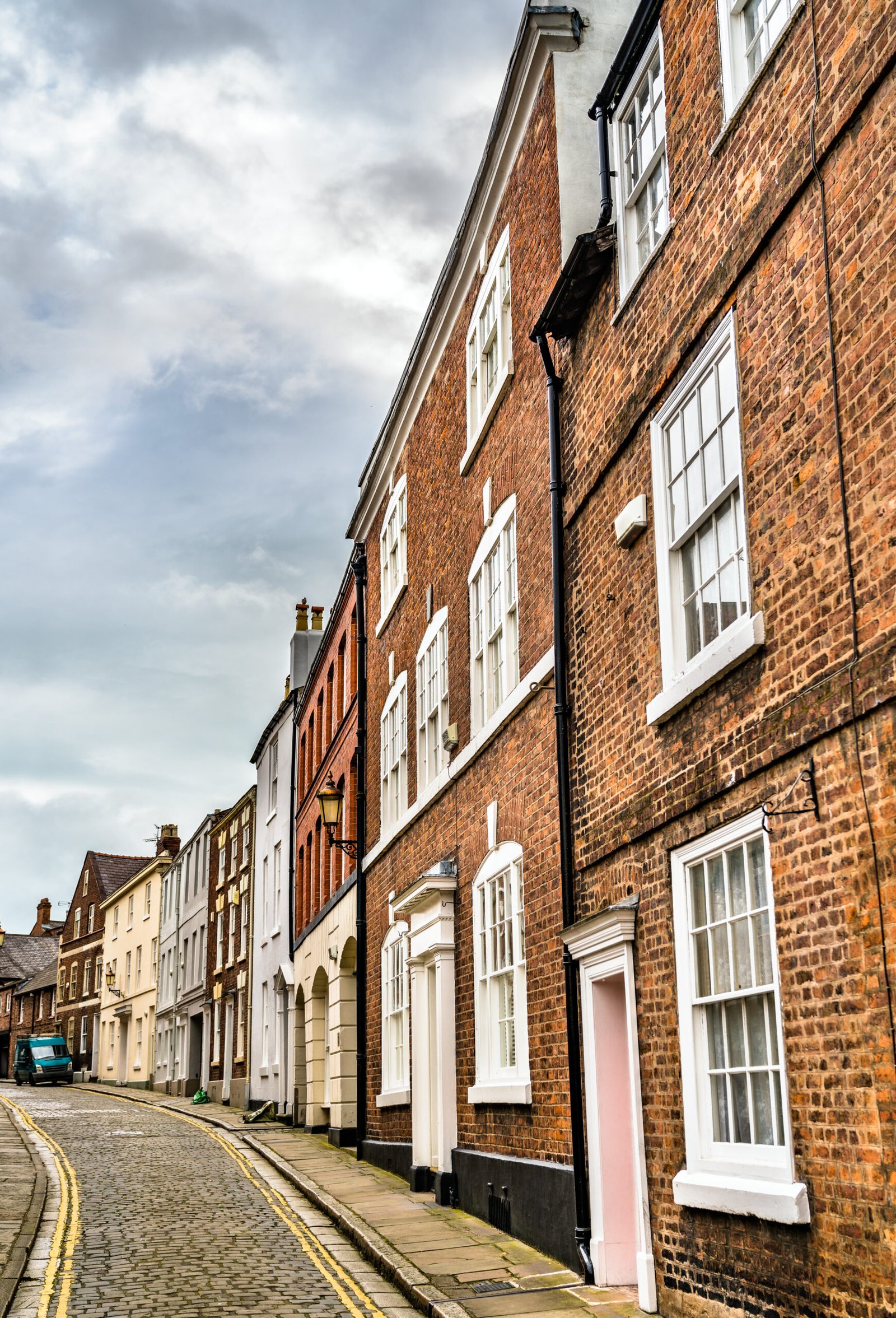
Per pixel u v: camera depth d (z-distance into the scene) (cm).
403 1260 1045
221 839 3962
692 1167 766
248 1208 1430
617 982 972
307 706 2858
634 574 929
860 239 619
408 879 1709
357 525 2242
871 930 583
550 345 1172
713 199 810
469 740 1420
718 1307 727
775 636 696
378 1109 1828
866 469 605
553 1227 1021
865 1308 572
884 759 579
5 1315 897
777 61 722
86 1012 5941
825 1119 614
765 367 722
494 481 1362
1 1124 2662
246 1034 3366
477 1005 1309
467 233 1480
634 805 899
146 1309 911
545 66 1211
